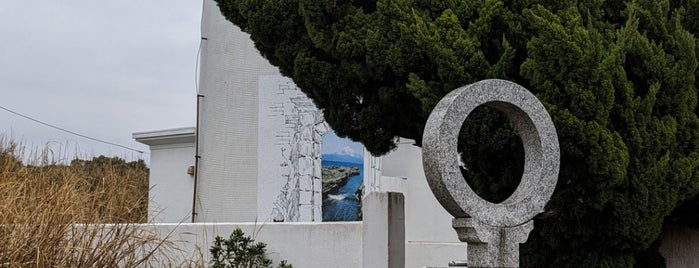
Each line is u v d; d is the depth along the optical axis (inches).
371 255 302.2
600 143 247.8
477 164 286.4
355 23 282.0
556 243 283.9
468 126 273.6
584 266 280.8
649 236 267.7
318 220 524.7
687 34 271.7
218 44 562.3
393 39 273.7
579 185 262.1
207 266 353.7
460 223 223.0
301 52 297.7
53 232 286.0
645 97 264.7
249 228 366.0
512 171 279.3
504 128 267.6
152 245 353.4
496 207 224.2
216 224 368.8
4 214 277.9
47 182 310.7
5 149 340.8
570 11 261.0
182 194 666.2
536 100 233.1
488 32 269.3
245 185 538.9
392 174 595.5
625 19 293.3
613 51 251.9
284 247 360.5
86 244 292.7
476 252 224.7
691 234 311.7
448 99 224.4
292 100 534.6
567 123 247.3
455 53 261.3
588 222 275.3
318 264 354.0
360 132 307.4
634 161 259.0
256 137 539.5
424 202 581.9
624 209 260.1
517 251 225.5
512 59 264.4
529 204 228.7
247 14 302.0
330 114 308.0
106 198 323.3
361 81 286.2
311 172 528.4
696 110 287.7
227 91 553.6
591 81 248.4
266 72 542.0
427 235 575.8
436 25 266.5
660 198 260.4
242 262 354.0
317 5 279.4
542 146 232.1
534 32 264.8
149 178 686.5
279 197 529.3
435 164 217.5
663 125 262.8
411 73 267.4
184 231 368.5
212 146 556.7
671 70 268.1
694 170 265.1
